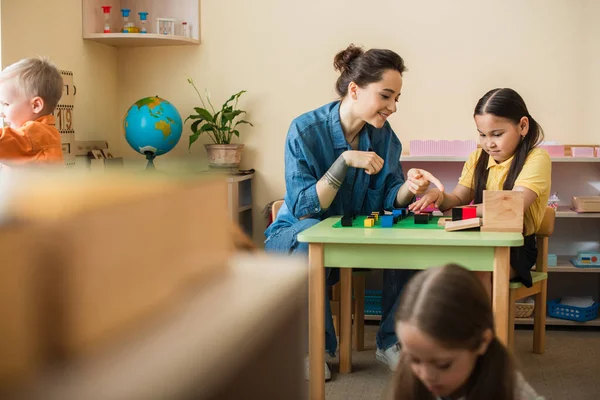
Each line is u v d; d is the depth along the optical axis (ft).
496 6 11.43
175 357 0.66
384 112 7.81
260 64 12.12
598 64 11.28
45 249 0.64
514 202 6.32
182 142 12.44
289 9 11.98
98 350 0.66
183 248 0.81
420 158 10.76
